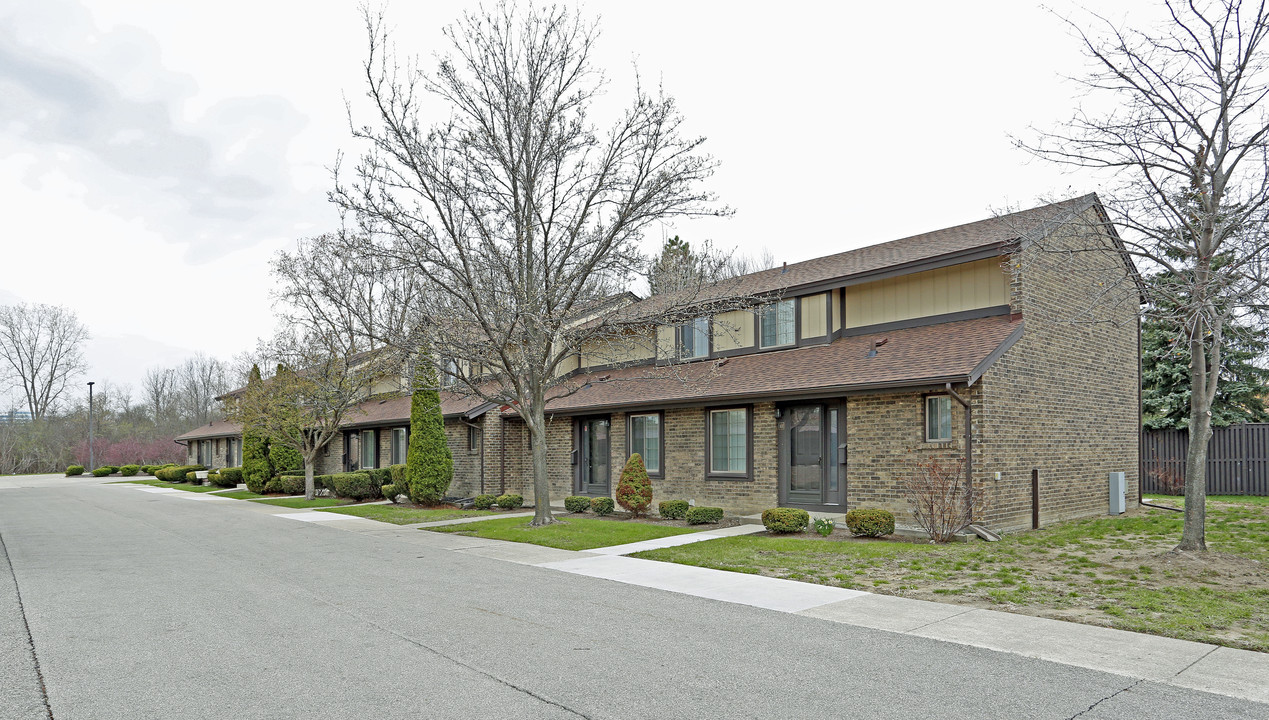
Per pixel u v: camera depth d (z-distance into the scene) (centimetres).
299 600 834
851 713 463
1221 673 539
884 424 1387
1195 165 1000
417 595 856
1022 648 609
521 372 1628
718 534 1366
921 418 1329
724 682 528
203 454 4784
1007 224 1383
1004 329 1335
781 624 700
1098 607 755
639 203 1485
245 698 500
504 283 1564
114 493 3212
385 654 607
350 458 3044
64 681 540
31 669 572
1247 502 1714
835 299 1683
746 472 1650
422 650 619
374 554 1209
